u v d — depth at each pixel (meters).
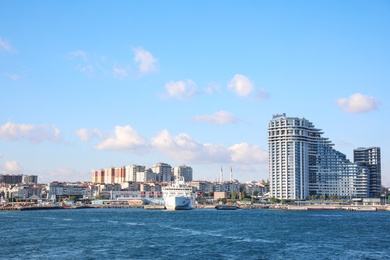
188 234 189.25
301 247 151.25
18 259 125.88
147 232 197.50
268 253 138.50
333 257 132.62
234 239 171.50
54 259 126.12
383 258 131.50
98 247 148.62
